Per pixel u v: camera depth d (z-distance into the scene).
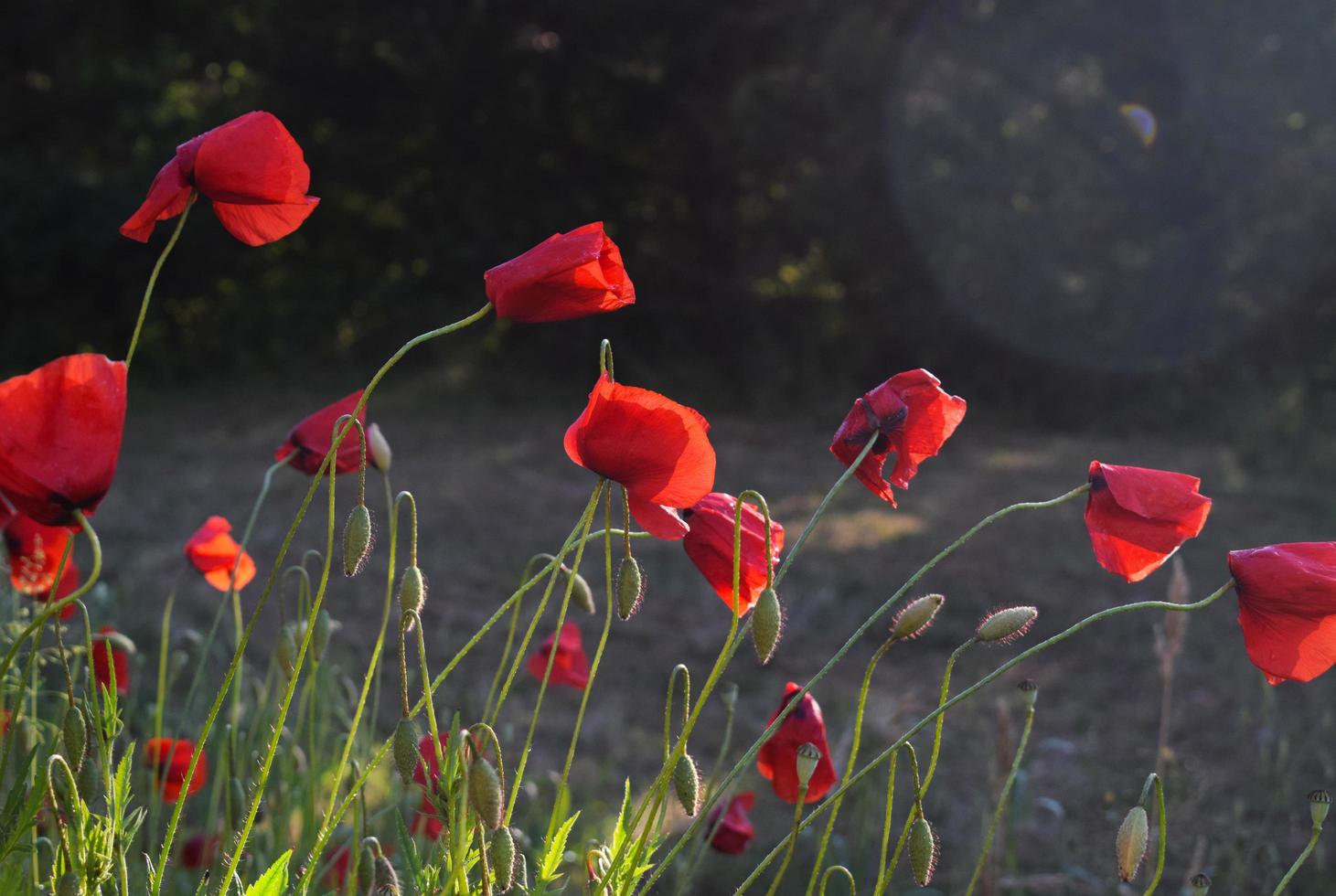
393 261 15.98
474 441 11.16
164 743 2.06
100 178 14.55
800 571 7.09
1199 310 14.79
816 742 1.78
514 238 15.38
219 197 1.48
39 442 1.17
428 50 14.19
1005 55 14.68
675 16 14.22
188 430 11.11
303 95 15.09
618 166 15.45
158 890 1.27
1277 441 12.46
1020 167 14.90
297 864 1.96
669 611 6.16
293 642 1.50
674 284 15.29
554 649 1.42
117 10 15.02
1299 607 1.38
